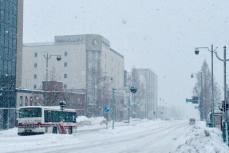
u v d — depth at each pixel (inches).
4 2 2554.1
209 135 1255.5
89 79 5418.3
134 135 1974.7
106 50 5851.4
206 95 4028.1
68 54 5502.0
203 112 3843.5
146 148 1141.7
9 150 1003.9
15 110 2650.1
